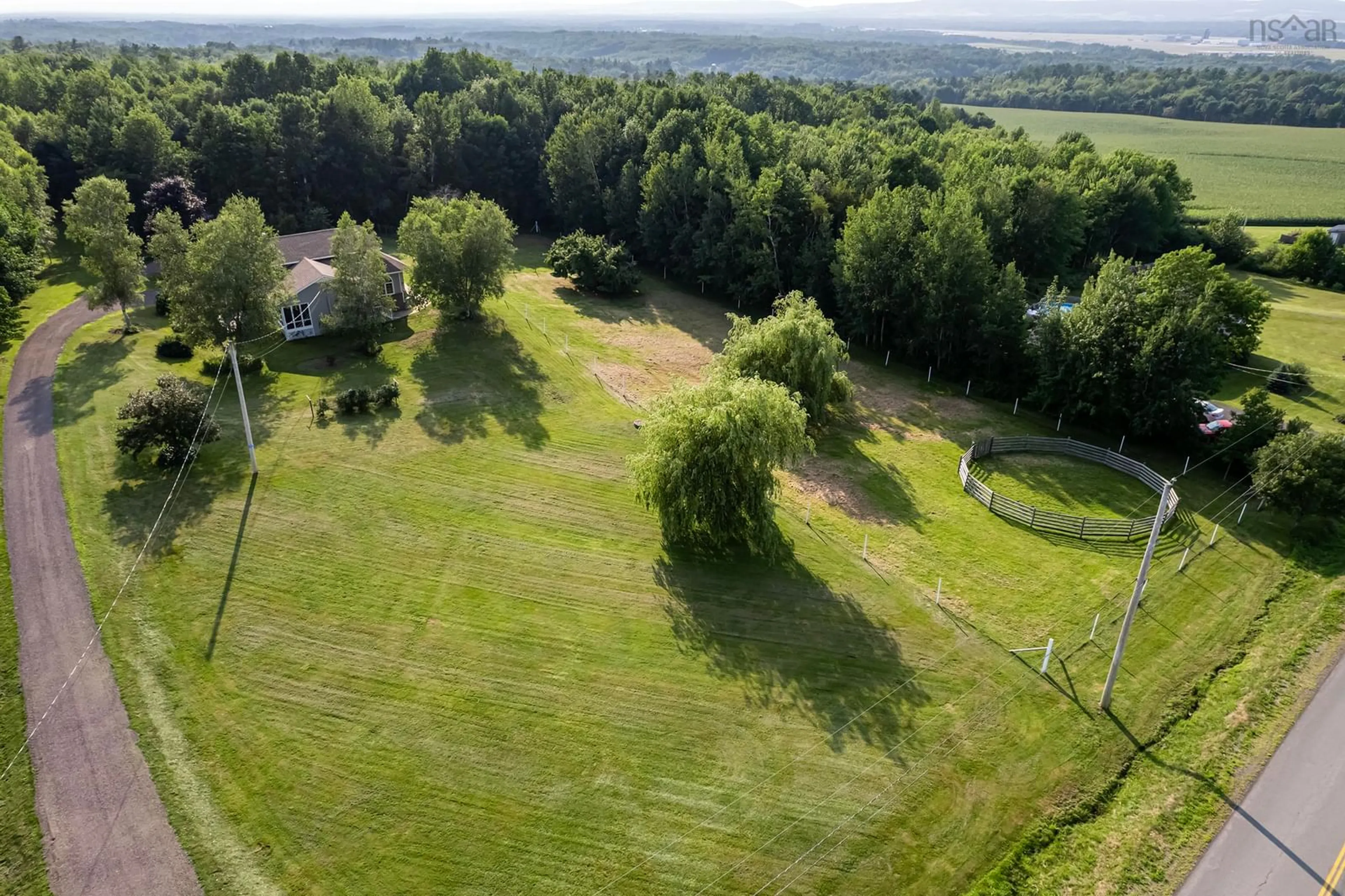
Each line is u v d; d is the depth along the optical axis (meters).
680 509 32.75
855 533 37.28
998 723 26.47
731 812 23.11
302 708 25.69
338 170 88.06
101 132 79.94
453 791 23.28
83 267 61.16
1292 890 21.16
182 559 31.95
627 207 81.00
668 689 27.27
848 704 27.03
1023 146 92.00
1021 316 52.25
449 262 56.03
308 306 55.19
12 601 29.33
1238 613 32.00
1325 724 26.41
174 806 22.36
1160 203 86.12
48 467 37.56
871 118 117.06
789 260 68.00
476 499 37.72
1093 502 40.44
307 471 38.81
